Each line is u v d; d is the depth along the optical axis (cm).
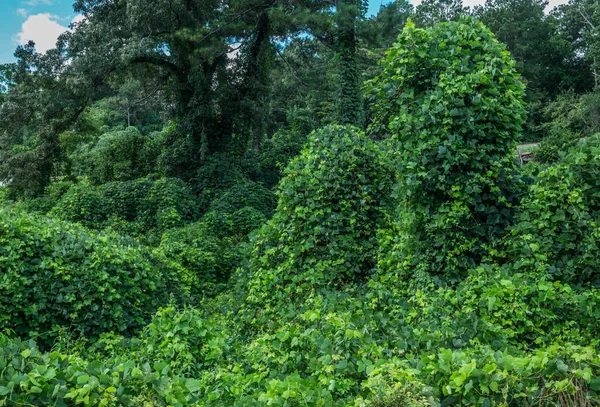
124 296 662
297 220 700
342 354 389
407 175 583
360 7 1922
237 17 1964
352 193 696
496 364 322
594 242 498
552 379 321
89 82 1748
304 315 480
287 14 1789
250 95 2109
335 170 699
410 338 405
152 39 1855
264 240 731
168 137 2102
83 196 1520
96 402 308
